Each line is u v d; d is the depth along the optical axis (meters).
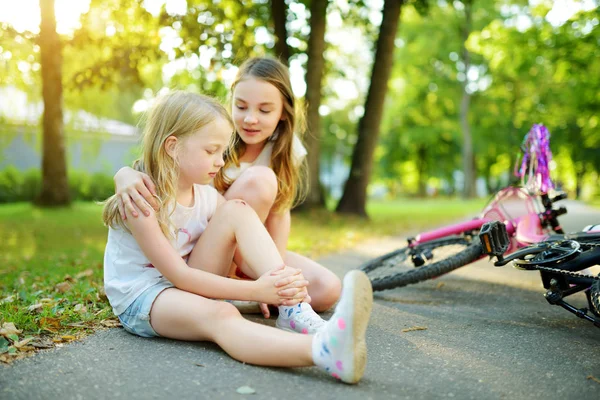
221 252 2.14
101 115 14.50
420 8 9.54
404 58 22.64
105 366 1.78
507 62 14.33
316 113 8.94
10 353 1.88
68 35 6.76
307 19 9.19
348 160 32.25
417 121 26.14
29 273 3.84
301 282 1.97
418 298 3.04
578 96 15.63
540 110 21.66
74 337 2.09
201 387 1.61
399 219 9.98
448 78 23.81
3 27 6.26
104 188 19.20
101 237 6.80
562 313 2.69
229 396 1.55
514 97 23.17
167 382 1.65
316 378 1.71
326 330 1.64
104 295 2.72
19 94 14.01
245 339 1.79
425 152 29.23
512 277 3.72
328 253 5.14
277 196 2.64
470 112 24.08
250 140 2.54
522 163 3.17
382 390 1.62
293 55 9.20
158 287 2.06
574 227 7.80
